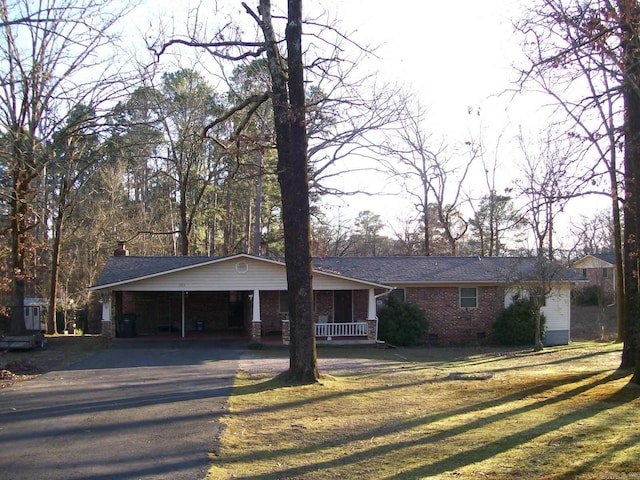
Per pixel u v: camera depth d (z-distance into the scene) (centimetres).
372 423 1025
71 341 2770
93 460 812
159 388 1441
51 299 3266
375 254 6462
